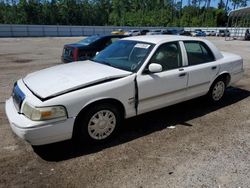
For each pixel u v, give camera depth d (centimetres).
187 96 478
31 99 326
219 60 532
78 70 405
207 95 536
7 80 789
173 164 327
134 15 8438
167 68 437
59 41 2914
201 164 327
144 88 400
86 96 342
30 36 4062
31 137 313
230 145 376
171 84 437
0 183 289
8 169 316
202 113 505
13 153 352
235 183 289
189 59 473
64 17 7194
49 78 375
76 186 286
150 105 420
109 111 375
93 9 7988
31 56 1434
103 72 389
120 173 308
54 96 325
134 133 414
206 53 513
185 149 364
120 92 373
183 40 472
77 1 7531
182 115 493
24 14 6606
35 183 290
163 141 388
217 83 540
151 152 356
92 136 368
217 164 327
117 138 396
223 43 2739
